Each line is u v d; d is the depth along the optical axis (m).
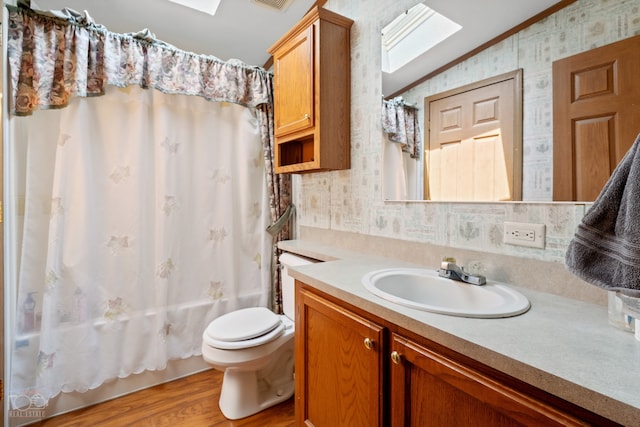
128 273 1.76
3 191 1.33
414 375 0.79
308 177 2.10
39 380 1.51
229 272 2.10
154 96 1.84
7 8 1.40
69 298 1.60
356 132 1.69
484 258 1.14
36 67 1.48
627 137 0.81
